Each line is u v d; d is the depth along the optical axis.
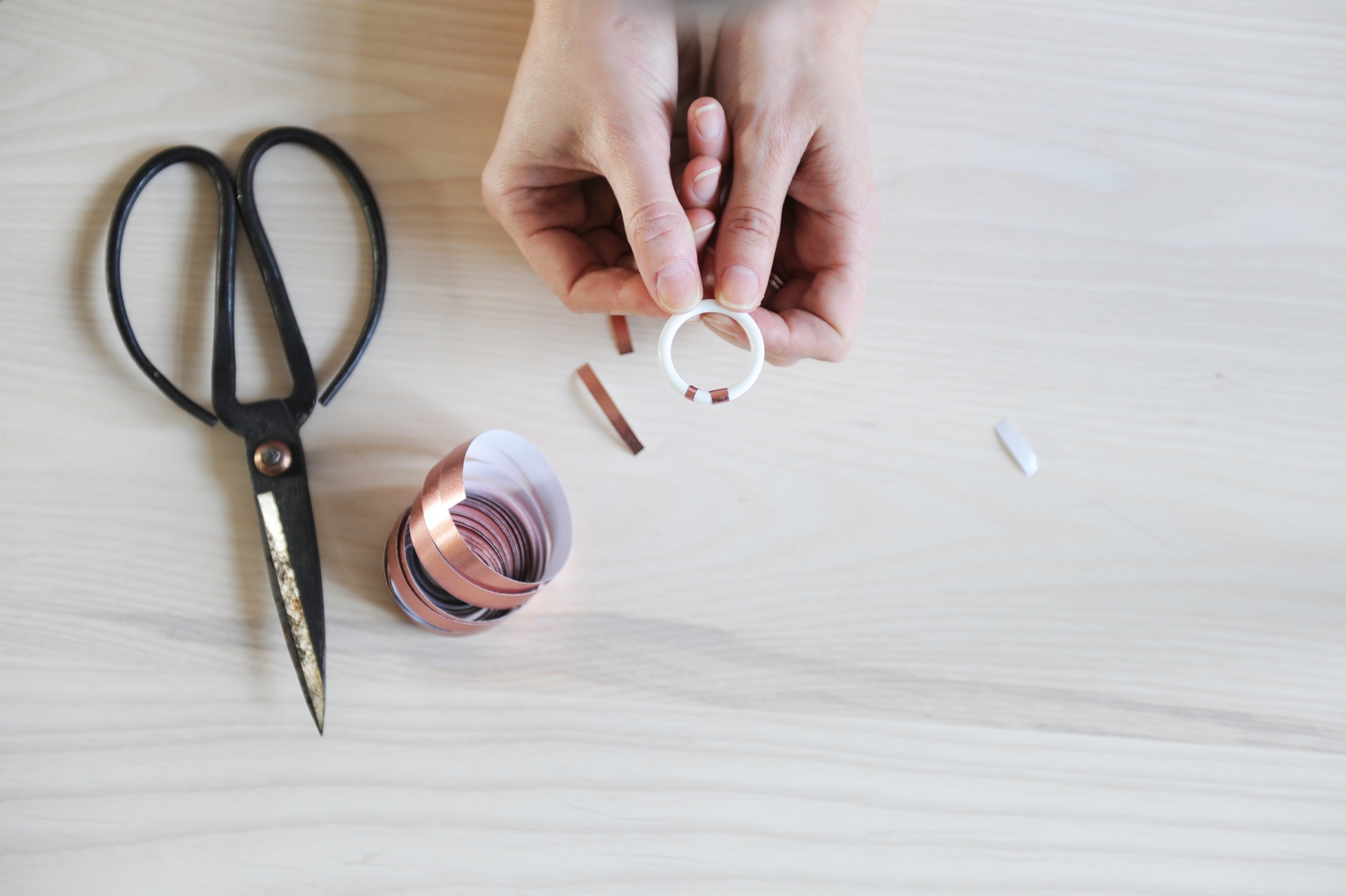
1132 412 0.64
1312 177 0.67
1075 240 0.65
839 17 0.59
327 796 0.59
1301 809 0.62
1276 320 0.65
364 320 0.62
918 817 0.61
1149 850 0.62
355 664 0.60
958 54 0.66
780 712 0.61
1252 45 0.67
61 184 0.62
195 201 0.62
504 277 0.63
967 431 0.63
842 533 0.62
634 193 0.56
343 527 0.61
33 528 0.60
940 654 0.62
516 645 0.61
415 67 0.63
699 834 0.60
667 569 0.62
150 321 0.61
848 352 0.61
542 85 0.58
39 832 0.58
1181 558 0.63
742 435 0.63
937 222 0.64
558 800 0.60
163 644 0.60
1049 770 0.62
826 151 0.59
